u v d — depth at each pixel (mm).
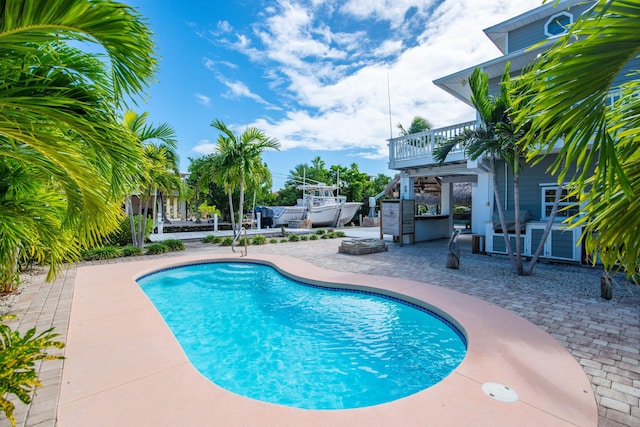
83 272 8320
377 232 20094
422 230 14547
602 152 1662
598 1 1410
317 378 3920
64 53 2295
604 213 1997
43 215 3383
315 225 25234
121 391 2990
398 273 7973
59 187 3559
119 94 2197
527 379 3107
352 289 6895
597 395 2855
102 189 2557
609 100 6020
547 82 1597
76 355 3709
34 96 1941
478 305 5359
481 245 10891
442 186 15961
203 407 2760
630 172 1921
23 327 4562
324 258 10352
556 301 5594
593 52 1479
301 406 3395
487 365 3381
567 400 2768
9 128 1896
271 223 26047
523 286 6617
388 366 4152
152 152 10852
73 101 2027
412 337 4961
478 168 10312
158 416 2631
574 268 8312
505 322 4602
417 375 3934
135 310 5309
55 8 1540
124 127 2684
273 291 7449
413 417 2584
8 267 4172
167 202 26234
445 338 4863
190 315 6074
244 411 2703
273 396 3564
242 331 5316
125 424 2527
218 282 8438
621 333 4211
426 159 11633
